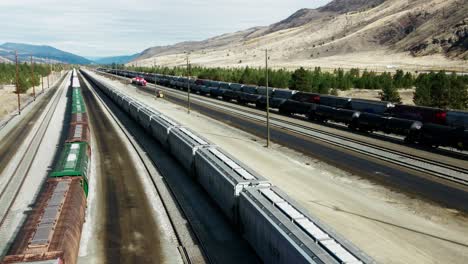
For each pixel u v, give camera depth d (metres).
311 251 12.73
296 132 46.50
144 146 40.25
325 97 57.19
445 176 28.36
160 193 26.02
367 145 38.66
